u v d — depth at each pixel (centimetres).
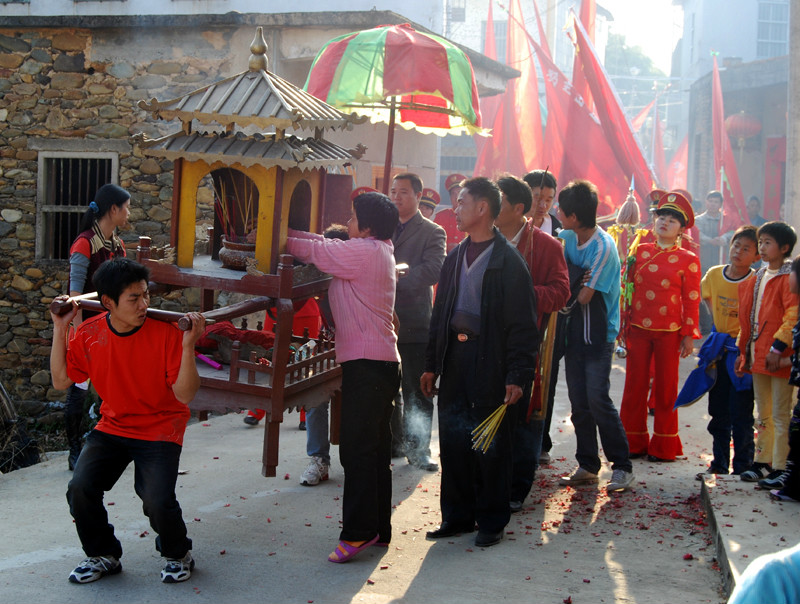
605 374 561
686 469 623
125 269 359
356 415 421
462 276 457
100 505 387
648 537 471
